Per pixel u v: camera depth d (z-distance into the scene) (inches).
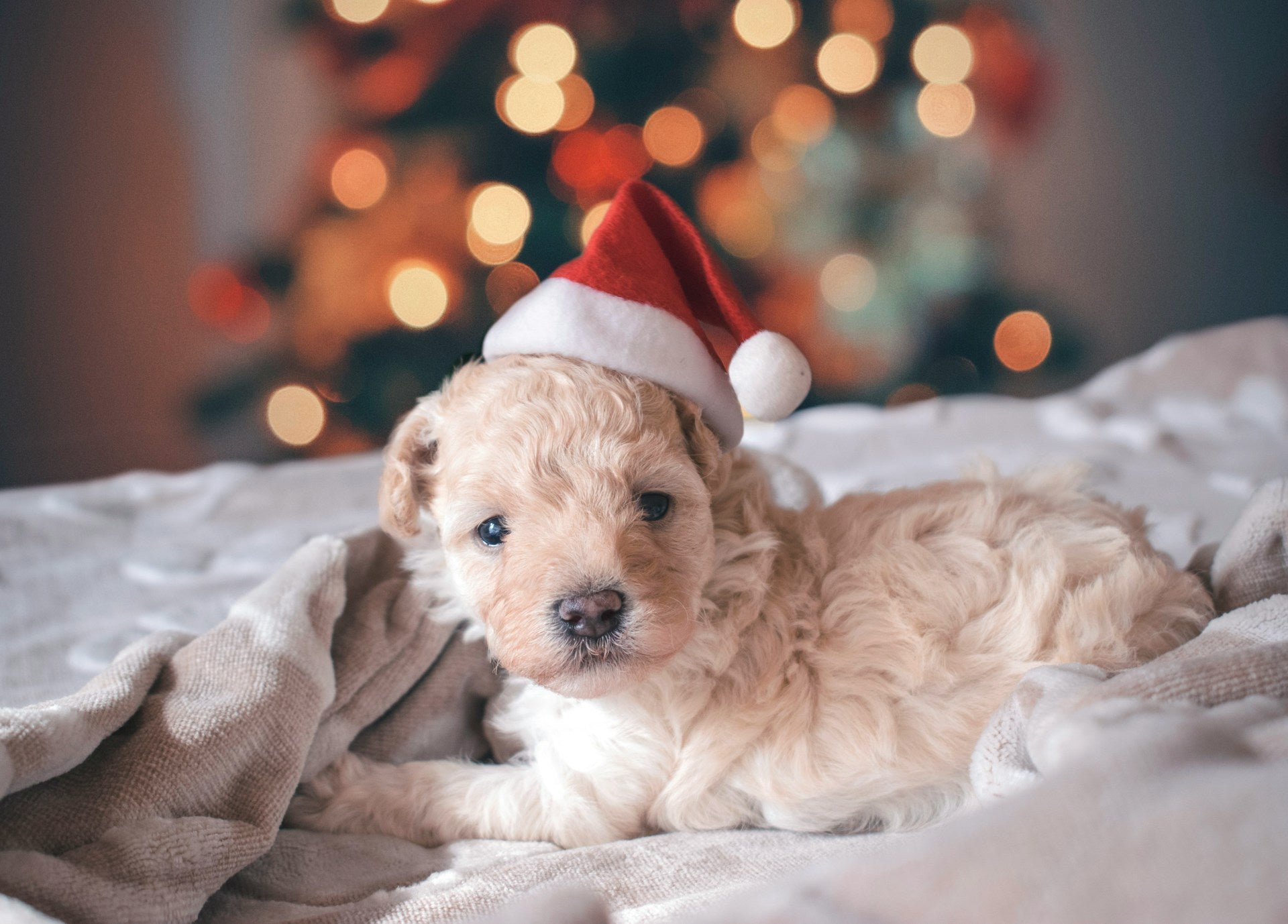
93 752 13.9
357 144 41.2
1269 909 9.2
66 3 45.5
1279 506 15.5
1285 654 12.3
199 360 49.3
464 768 16.0
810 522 16.9
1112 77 55.7
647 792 15.5
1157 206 56.8
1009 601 15.2
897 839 14.8
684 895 13.5
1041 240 56.7
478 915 13.2
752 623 15.6
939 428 29.8
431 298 40.3
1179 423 29.5
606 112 40.8
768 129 43.3
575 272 15.5
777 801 15.2
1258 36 55.2
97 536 23.6
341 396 42.6
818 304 45.8
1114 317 57.9
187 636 15.7
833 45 42.3
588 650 13.9
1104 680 12.8
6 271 46.1
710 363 15.7
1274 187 56.3
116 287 47.8
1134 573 15.4
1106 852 9.9
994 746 12.8
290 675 14.8
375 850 15.1
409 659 16.5
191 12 47.3
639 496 14.6
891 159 45.5
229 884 14.3
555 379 14.8
